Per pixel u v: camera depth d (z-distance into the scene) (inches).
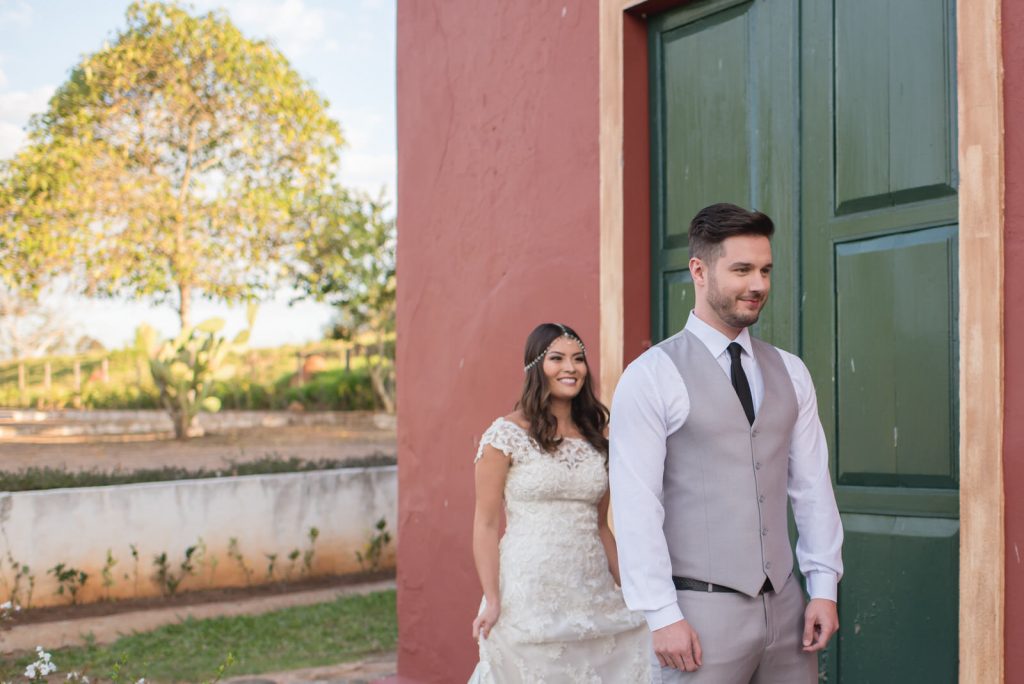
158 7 679.1
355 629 265.9
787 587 89.9
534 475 127.6
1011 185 101.5
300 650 244.7
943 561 110.4
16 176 656.4
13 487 309.1
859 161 121.5
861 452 120.0
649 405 90.7
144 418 655.1
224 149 711.1
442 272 181.9
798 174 128.9
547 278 159.2
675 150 146.3
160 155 692.1
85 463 430.6
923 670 112.2
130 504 304.7
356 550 351.6
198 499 318.3
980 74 103.4
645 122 149.4
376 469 359.9
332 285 743.7
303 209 735.7
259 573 330.3
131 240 676.7
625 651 130.9
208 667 225.6
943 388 111.2
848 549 120.8
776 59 132.2
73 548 293.9
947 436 110.6
